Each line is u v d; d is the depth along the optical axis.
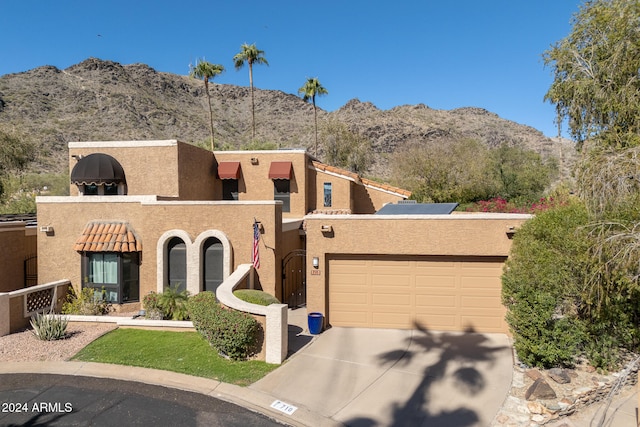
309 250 14.68
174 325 13.96
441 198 38.06
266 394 9.74
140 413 8.91
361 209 28.12
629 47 12.84
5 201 37.34
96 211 17.05
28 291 14.86
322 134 58.28
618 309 10.12
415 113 135.12
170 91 139.88
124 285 16.61
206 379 10.48
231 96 157.12
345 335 13.77
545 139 117.25
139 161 20.12
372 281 14.65
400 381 10.34
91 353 12.11
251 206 16.19
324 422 8.62
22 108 90.69
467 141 47.91
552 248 10.88
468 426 8.35
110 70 124.50
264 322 11.55
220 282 16.30
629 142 11.06
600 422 8.65
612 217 8.89
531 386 9.59
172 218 16.50
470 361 11.48
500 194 37.81
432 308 14.30
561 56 16.19
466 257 14.03
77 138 82.38
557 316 10.82
